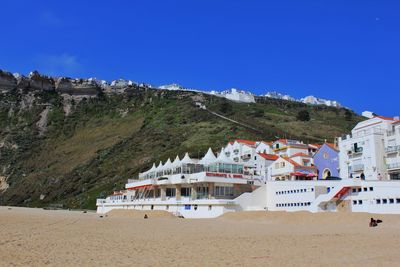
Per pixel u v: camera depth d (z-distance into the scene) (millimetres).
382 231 40250
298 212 57656
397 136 70375
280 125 184750
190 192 76625
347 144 79188
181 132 162125
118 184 124812
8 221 49875
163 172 85812
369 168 72750
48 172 167750
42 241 31750
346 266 22203
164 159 128875
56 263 22672
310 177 85312
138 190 91875
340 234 38281
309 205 62594
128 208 90062
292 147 98500
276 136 152125
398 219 48469
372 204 55500
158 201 80375
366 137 74250
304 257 25406
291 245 31031
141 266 22219
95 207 115750
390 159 71000
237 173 77188
